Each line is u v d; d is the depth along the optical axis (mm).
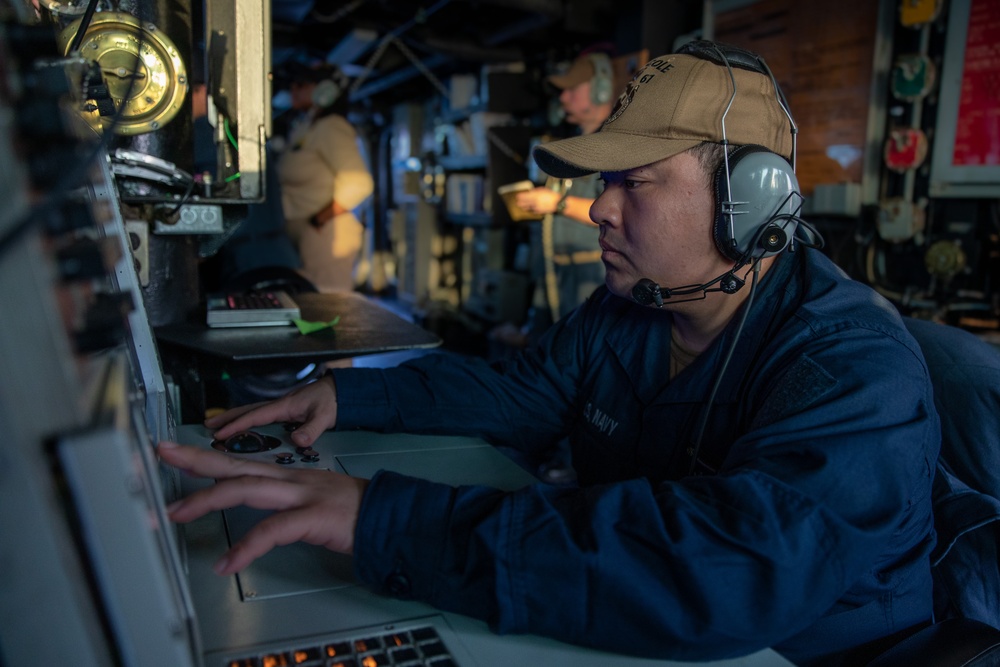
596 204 834
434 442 1007
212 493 604
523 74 4324
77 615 368
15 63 398
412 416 1010
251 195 1393
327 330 1372
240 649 542
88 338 417
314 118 3416
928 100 2281
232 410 1009
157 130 1253
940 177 2260
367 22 4250
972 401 941
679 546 555
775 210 749
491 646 577
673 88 760
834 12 2508
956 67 2184
